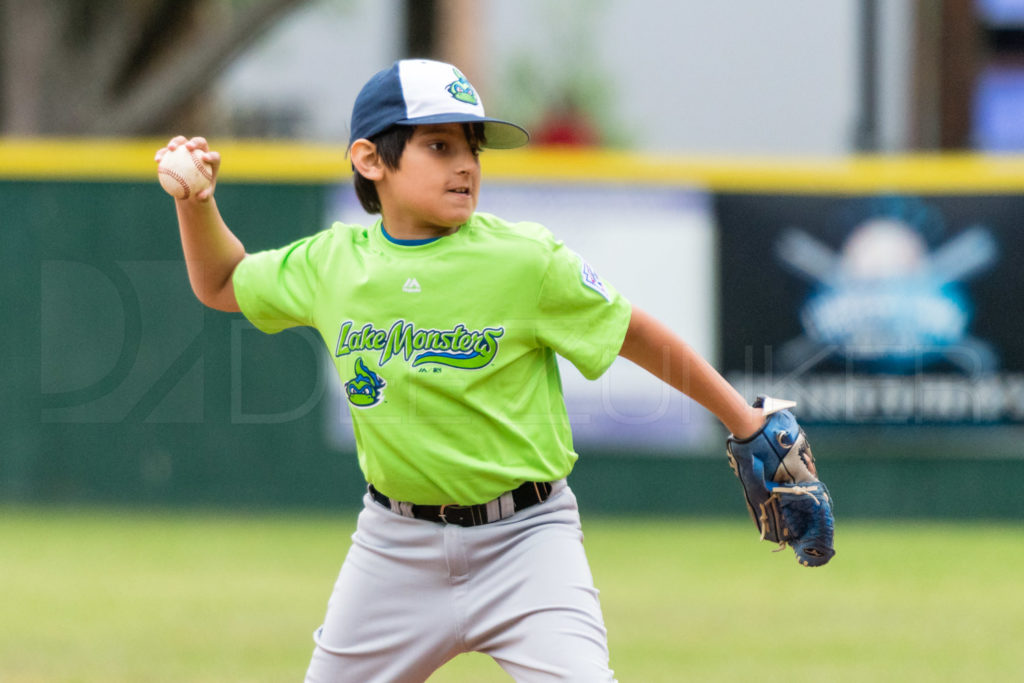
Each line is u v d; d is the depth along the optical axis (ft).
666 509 112.27
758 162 110.22
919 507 111.55
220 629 69.51
